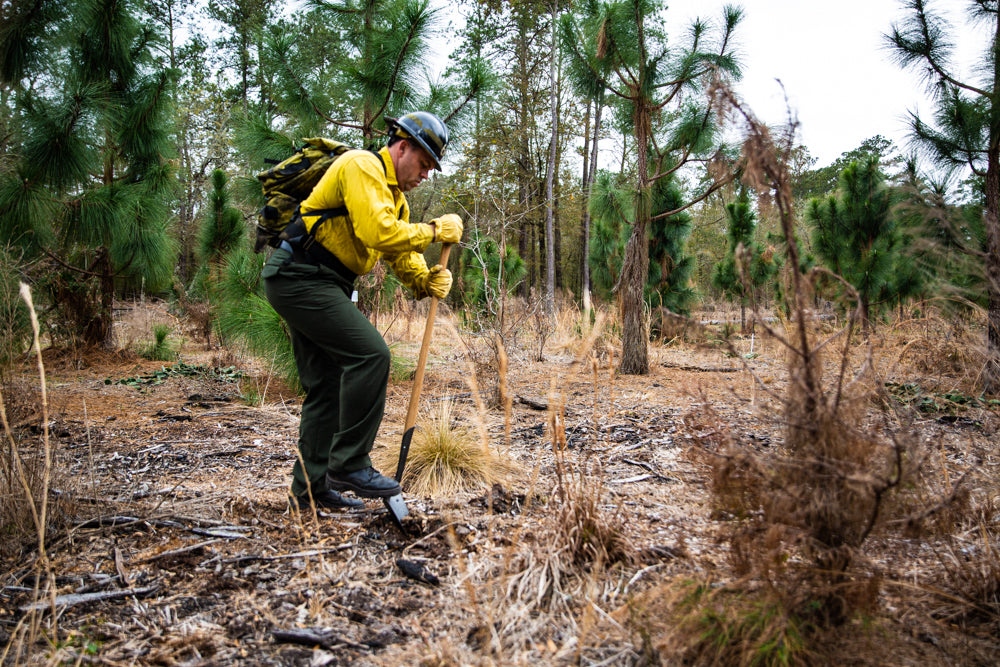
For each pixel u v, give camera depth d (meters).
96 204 6.35
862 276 7.68
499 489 3.02
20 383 2.73
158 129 7.36
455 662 1.70
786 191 1.73
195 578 2.16
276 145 6.05
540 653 1.75
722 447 1.84
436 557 2.33
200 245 7.93
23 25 5.50
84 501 2.68
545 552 2.26
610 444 3.88
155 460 3.53
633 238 7.03
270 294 2.54
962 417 3.91
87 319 7.46
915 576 2.10
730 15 6.36
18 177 5.59
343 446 2.54
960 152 5.44
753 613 1.67
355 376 2.49
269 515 2.72
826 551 1.64
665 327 9.46
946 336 4.13
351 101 6.40
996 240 3.23
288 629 1.86
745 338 8.05
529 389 5.89
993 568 1.95
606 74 7.12
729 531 1.86
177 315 8.68
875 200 7.69
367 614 1.95
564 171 23.77
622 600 2.02
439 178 23.27
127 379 6.25
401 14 5.82
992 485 2.38
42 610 1.93
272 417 4.73
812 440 1.67
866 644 1.66
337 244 2.52
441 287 2.73
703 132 6.59
